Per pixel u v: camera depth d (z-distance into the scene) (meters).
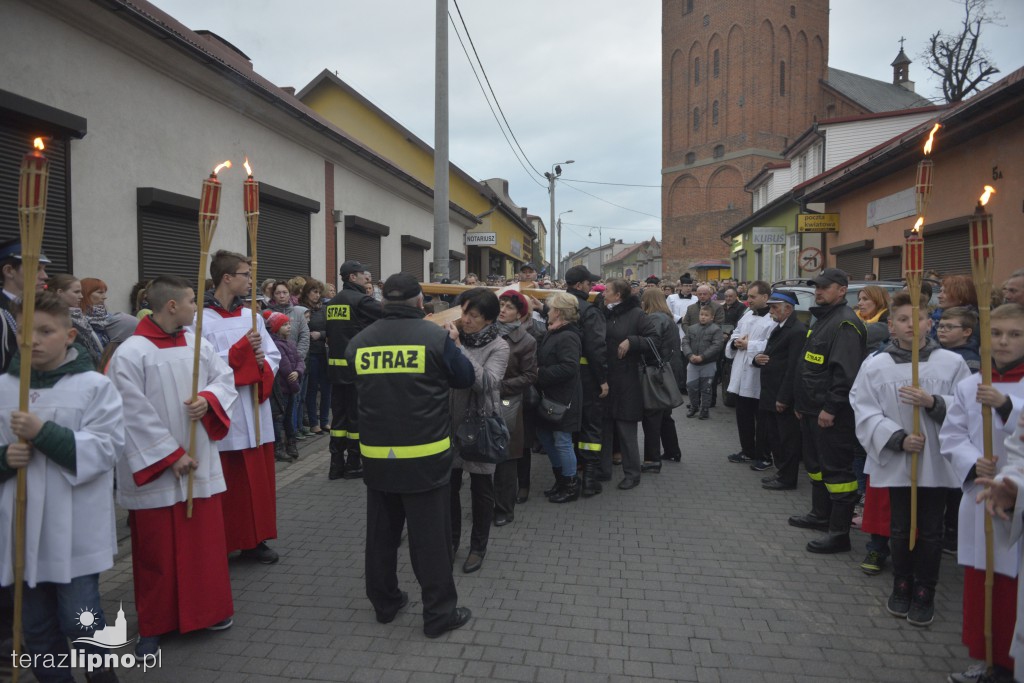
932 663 3.18
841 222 17.09
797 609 3.73
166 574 3.23
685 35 47.25
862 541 4.79
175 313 3.36
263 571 4.22
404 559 4.48
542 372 5.36
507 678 3.04
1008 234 9.61
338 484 6.18
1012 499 2.60
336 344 6.14
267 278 9.70
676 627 3.52
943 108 20.88
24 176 2.51
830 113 44.34
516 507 5.56
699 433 8.60
